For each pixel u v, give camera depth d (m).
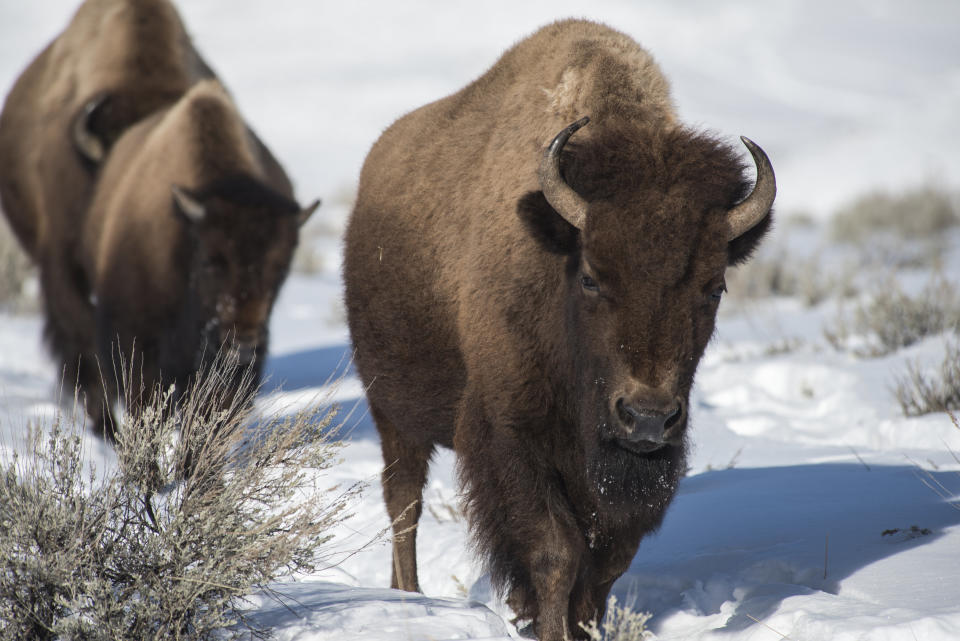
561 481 15.54
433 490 24.16
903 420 26.58
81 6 36.31
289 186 34.75
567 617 15.27
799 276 58.75
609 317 13.84
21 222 36.59
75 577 13.48
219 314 26.16
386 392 19.53
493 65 19.62
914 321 37.25
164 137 29.30
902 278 56.31
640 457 14.34
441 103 20.80
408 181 19.52
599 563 15.67
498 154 17.06
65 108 34.41
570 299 14.91
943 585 14.77
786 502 20.31
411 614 14.79
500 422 15.57
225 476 14.89
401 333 18.78
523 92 17.33
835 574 16.02
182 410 16.39
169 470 14.62
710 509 20.36
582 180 14.45
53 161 33.91
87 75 34.25
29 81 36.81
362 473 24.44
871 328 40.06
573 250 14.75
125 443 14.67
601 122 15.66
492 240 16.25
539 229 14.70
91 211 31.58
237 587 13.90
